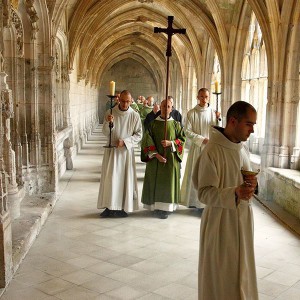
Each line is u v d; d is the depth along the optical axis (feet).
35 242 17.63
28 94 23.41
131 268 15.06
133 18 62.39
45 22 23.72
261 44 34.17
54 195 24.13
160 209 21.56
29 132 23.76
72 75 43.55
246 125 9.31
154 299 12.68
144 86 110.52
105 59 93.81
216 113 22.98
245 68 38.47
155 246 17.48
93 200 25.32
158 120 21.88
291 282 14.17
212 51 49.44
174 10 48.06
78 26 37.60
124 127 21.72
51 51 24.32
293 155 25.49
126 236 18.75
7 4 14.87
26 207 20.85
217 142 9.52
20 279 13.96
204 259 9.87
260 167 27.43
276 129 26.22
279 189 24.61
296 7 24.53
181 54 65.26
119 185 21.54
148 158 21.52
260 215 22.85
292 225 20.62
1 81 14.03
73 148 41.70
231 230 9.58
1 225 12.98
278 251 17.20
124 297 12.79
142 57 106.93
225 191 9.00
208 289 9.82
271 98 26.48
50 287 13.41
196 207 22.70
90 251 16.74
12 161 18.49
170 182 21.45
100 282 13.84
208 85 50.65
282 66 25.66
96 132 77.61
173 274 14.58
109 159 21.48
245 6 36.40
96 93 97.14
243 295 9.41
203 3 40.73
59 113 36.11
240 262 9.52
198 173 9.81
